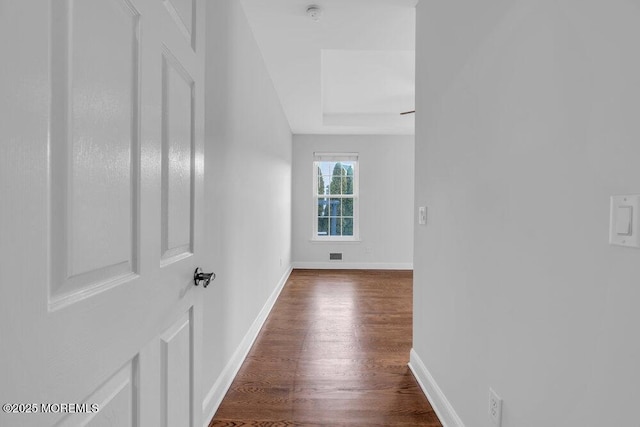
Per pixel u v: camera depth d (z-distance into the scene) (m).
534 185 0.98
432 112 1.86
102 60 0.62
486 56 1.27
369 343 2.62
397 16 2.35
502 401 1.13
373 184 5.94
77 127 0.56
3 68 0.42
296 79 3.50
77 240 0.56
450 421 1.55
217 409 1.75
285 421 1.66
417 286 2.11
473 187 1.36
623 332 0.69
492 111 1.22
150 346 0.81
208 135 1.66
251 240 2.60
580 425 0.80
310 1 2.19
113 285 0.66
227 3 1.94
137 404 0.76
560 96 0.88
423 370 1.95
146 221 0.78
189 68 1.03
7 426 0.43
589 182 0.78
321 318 3.23
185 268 1.02
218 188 1.81
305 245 5.94
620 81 0.70
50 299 0.51
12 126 0.44
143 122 0.76
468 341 1.39
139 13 0.74
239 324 2.25
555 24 0.89
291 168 5.71
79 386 0.57
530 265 1.00
